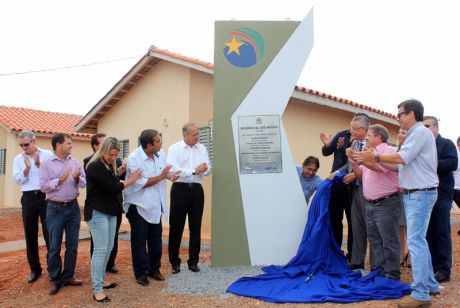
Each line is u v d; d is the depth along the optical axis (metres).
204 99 11.22
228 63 6.51
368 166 5.03
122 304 4.86
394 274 5.16
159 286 5.41
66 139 5.45
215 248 6.34
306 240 5.96
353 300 4.68
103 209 4.95
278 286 5.15
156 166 5.63
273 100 6.47
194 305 4.72
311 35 6.57
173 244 5.91
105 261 5.09
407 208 4.54
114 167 5.06
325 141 6.71
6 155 19.94
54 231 5.39
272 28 6.54
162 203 5.74
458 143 8.28
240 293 5.00
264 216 6.37
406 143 4.50
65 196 5.42
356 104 11.91
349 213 6.32
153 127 12.47
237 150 6.42
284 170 6.41
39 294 5.36
